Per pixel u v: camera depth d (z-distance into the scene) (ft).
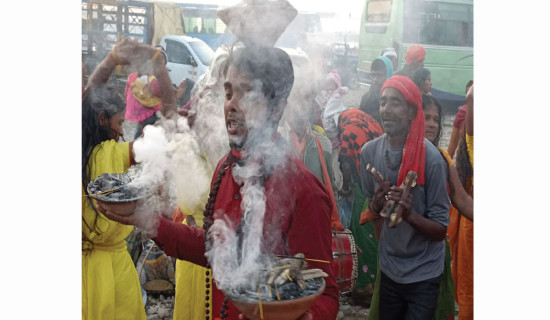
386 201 7.36
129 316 6.88
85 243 6.79
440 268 7.49
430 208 7.45
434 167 7.39
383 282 7.45
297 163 5.54
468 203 7.65
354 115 7.23
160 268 7.00
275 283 4.91
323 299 5.05
